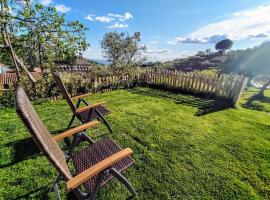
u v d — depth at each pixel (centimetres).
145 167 293
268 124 464
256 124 463
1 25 565
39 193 240
